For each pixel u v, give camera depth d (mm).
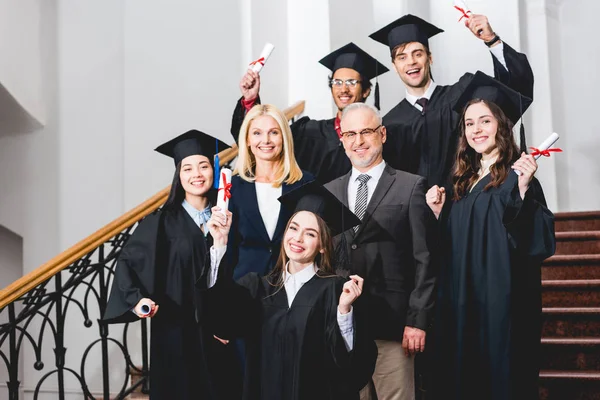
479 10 7871
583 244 6512
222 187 4074
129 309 4715
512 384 4328
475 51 7801
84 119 7348
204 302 4039
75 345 7066
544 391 5133
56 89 7410
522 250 4414
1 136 7445
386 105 7559
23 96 7164
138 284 4855
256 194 4801
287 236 4176
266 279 4234
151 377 4855
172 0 7133
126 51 7129
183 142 5051
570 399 5102
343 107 5688
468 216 4551
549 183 7785
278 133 4824
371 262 4574
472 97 4789
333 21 7410
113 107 7316
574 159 7906
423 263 4512
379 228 4602
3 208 7402
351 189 4773
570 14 8000
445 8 7895
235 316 4105
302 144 5809
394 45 5590
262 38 7254
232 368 4828
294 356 4004
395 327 4512
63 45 7438
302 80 7441
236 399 4789
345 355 3934
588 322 5547
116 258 5566
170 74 7105
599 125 7859
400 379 4512
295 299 4094
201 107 7082
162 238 4945
